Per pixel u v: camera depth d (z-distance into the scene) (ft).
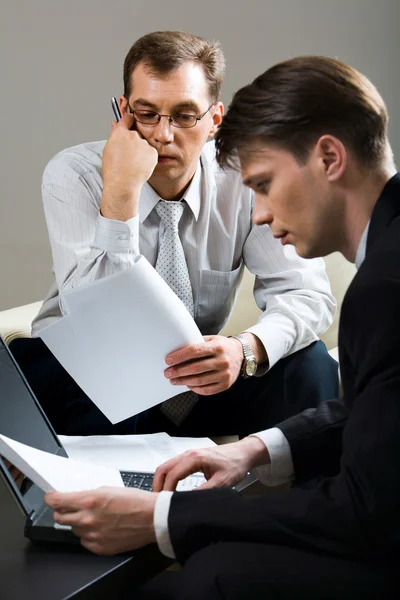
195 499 4.63
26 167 14.25
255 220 4.91
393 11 12.45
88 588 4.49
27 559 4.76
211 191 7.85
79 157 7.77
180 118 7.09
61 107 13.94
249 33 13.06
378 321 4.20
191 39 7.19
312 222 4.71
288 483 7.07
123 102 7.36
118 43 13.55
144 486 5.51
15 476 5.55
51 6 13.62
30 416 5.82
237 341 6.89
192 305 7.84
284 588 4.33
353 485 4.28
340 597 4.31
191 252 7.82
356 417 4.29
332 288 9.27
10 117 14.11
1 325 8.11
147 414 7.30
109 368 6.09
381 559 4.36
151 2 13.32
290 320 7.37
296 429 5.55
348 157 4.53
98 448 6.23
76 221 7.55
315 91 4.52
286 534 4.41
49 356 7.52
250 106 4.66
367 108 4.50
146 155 6.82
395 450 4.15
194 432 7.55
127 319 5.93
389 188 4.53
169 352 6.18
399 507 4.18
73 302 5.82
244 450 5.42
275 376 7.34
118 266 6.83
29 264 14.56
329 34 12.74
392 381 4.18
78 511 4.72
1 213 14.48
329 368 7.37
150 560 4.88
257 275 8.14
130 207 6.78
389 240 4.37
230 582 4.36
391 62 12.60
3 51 13.88
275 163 4.66
